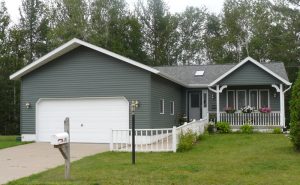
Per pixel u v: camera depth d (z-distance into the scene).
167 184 10.16
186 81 28.25
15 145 20.81
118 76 21.23
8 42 39.97
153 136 20.83
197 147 17.59
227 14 48.69
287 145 16.81
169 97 24.84
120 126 21.17
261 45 46.34
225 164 12.94
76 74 22.02
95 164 13.57
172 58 50.97
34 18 45.84
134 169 12.33
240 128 24.69
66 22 42.56
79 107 21.97
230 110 26.09
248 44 47.69
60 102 22.31
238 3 48.78
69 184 10.24
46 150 18.61
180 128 17.23
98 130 21.59
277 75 24.48
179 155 15.45
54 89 22.36
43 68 22.58
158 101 22.27
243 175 11.20
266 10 47.25
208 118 25.92
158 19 48.91
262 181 10.37
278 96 26.62
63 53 22.08
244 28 48.06
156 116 21.73
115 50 42.69
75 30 41.91
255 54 46.84
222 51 49.69
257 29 46.72
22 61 41.38
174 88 26.28
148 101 20.67
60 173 11.98
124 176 11.20
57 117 22.33
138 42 46.22
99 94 21.55
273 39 44.34
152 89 21.11
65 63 22.23
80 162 14.34
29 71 22.72
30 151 18.33
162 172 11.76
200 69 30.33
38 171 12.92
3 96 38.41
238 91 27.33
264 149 16.06
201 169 12.15
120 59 20.89
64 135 10.71
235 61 48.69
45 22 45.62
